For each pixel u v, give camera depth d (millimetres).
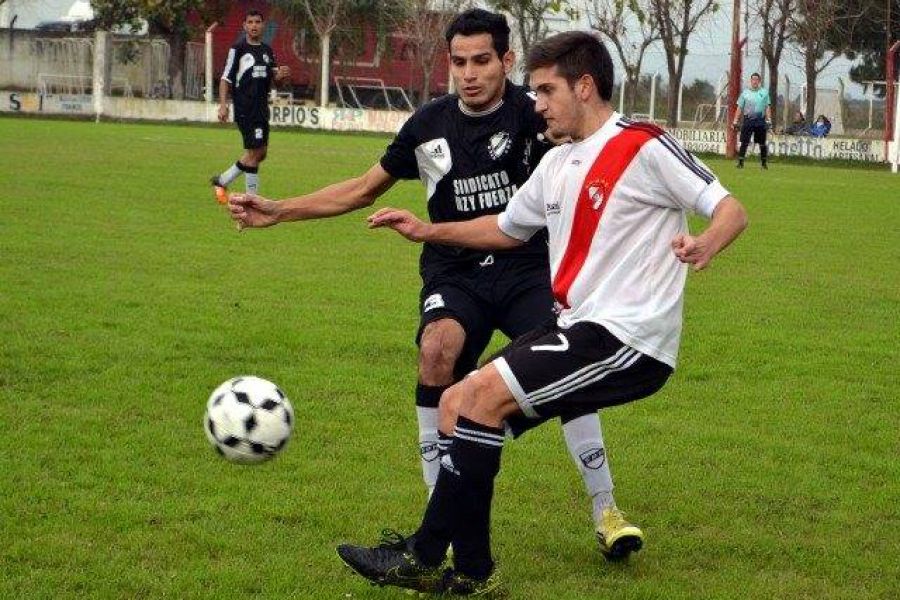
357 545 14391
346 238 41469
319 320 27719
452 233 14242
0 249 35406
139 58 140125
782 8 131000
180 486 16516
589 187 12719
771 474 18125
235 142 91188
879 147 108562
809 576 14289
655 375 12703
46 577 13250
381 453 18453
